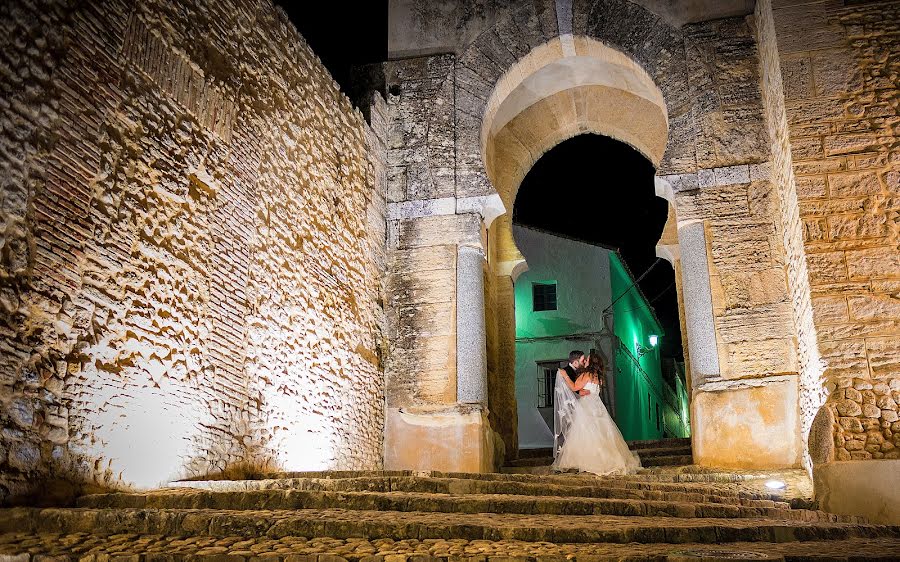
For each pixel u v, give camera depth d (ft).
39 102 18.22
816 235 26.50
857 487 23.21
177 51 23.36
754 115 33.76
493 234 44.93
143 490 19.66
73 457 17.92
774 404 30.22
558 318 73.82
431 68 38.70
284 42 29.68
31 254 17.52
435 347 34.94
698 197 33.37
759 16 33.81
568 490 21.21
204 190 23.85
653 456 35.96
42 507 16.42
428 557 13.02
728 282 32.07
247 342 25.20
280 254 27.63
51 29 18.79
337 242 32.04
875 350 25.00
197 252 23.20
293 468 27.04
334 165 32.50
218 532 14.88
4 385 16.44
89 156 19.49
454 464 33.27
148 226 21.30
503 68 37.86
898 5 28.55
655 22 36.22
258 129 27.17
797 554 14.03
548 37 37.55
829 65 28.27
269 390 26.09
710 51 35.06
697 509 19.69
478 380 34.32
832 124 27.63
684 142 34.27
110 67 20.57
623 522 16.90
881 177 26.76
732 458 30.14
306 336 28.81
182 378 21.90
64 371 17.95
